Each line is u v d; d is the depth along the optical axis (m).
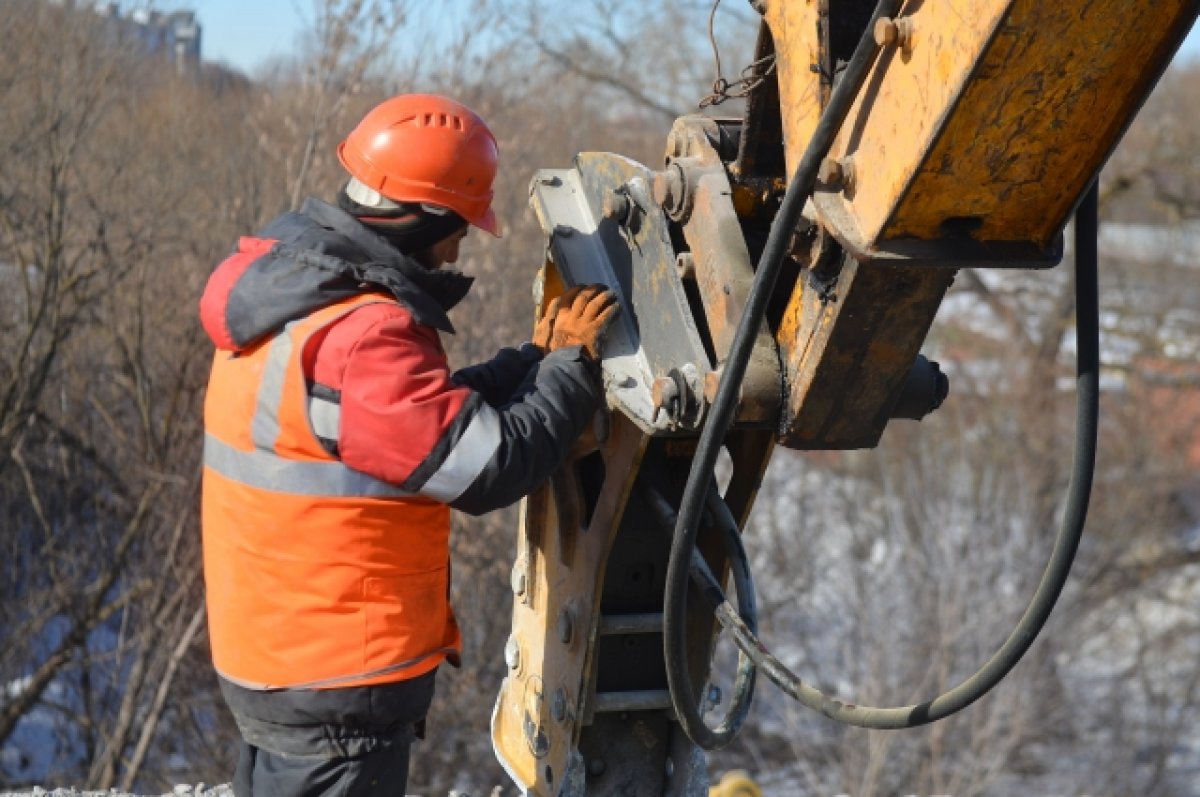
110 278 13.94
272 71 15.46
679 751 4.12
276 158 13.59
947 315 25.25
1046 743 17.56
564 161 17.38
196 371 13.93
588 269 3.88
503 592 13.52
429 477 3.23
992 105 2.41
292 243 3.36
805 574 18.08
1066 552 2.75
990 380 22.72
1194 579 21.27
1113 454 21.70
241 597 3.44
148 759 13.43
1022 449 20.62
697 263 3.34
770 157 3.42
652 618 3.94
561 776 3.98
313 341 3.27
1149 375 23.61
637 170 3.67
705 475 2.86
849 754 14.86
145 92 15.69
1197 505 22.50
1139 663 18.73
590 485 3.96
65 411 14.27
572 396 3.46
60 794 6.11
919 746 14.78
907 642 15.81
